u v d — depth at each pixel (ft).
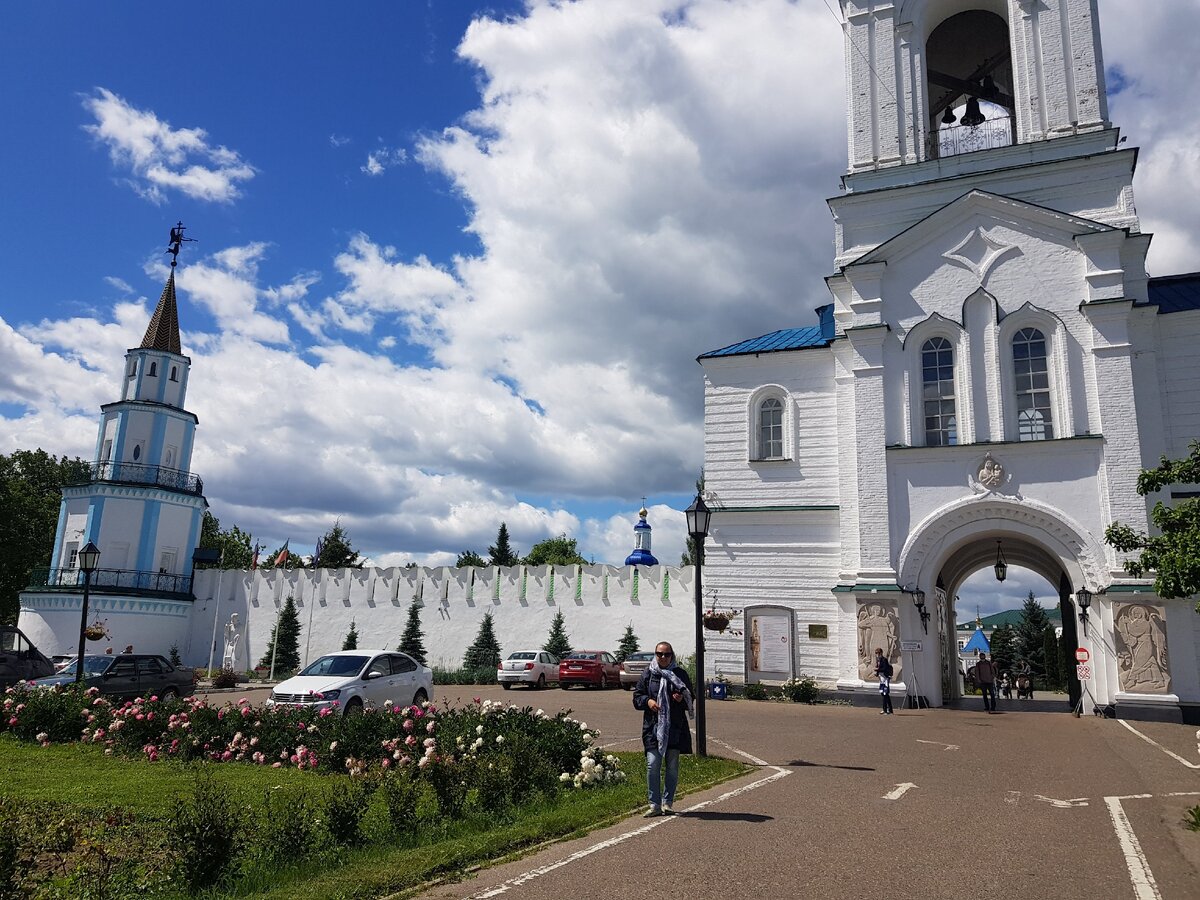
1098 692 72.49
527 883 22.17
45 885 22.80
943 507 79.82
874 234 90.63
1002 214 82.89
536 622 124.57
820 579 87.71
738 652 88.89
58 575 140.56
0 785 37.76
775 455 93.71
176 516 149.07
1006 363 80.84
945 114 103.24
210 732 46.37
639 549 168.04
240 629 140.56
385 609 132.46
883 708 73.15
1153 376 77.20
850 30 96.58
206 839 23.27
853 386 86.69
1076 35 86.63
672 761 31.17
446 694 96.22
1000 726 63.26
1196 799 34.04
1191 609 70.90
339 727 43.88
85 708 54.54
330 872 23.45
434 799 33.06
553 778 34.83
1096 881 22.43
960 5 95.91
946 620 94.12
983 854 25.03
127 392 154.81
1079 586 74.79
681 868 23.38
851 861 24.11
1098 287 78.07
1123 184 81.41
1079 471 76.13
